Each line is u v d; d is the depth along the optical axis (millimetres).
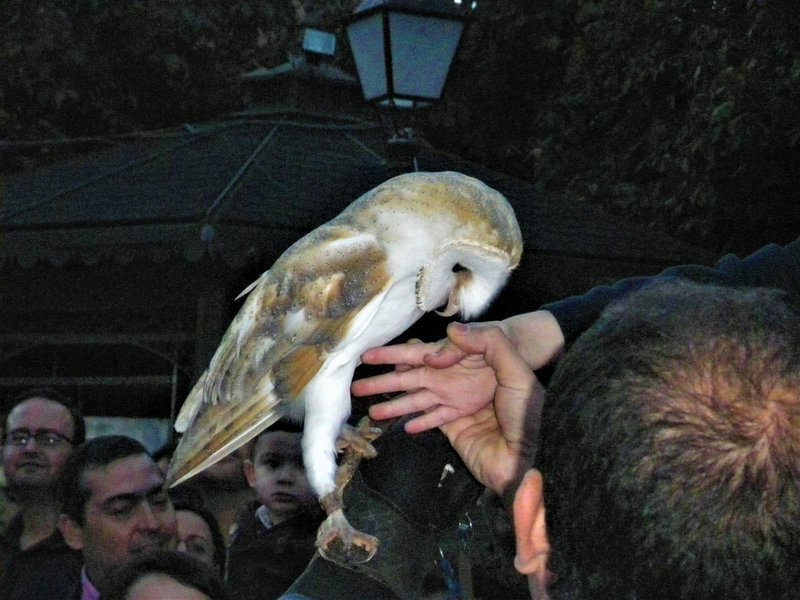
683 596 808
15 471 3639
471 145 10742
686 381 833
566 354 941
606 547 832
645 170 9125
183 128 6234
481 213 1585
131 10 9781
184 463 1643
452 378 1422
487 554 2176
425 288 1578
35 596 3359
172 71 9805
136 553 3320
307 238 1639
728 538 797
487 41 10758
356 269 1574
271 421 1617
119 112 9898
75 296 5309
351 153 5387
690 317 870
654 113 9086
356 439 1469
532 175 10641
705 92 8133
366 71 4781
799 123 7582
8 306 5418
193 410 1726
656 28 8852
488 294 1630
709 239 8422
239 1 10109
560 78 10836
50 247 4859
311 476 1473
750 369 828
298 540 3533
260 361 1593
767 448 803
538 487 930
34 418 3730
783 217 8062
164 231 4668
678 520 805
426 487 1346
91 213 4941
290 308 1587
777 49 7730
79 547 3412
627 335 875
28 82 9336
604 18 9398
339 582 1287
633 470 819
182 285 5133
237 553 3559
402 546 1307
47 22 9352
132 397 6164
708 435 812
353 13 4785
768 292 907
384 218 1592
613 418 837
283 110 5801
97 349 6137
